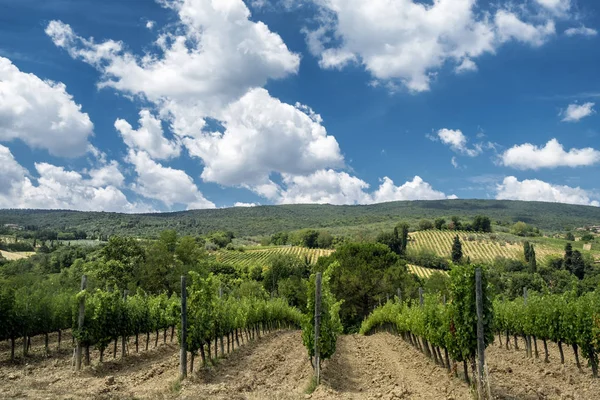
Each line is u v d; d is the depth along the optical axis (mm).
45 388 14203
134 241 58312
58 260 84688
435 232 165625
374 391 15609
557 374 17000
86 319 19016
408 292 57250
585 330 17141
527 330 21984
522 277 72812
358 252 62688
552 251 129375
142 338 30906
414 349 27781
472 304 14656
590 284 67500
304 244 153250
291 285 75750
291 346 28781
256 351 25875
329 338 17750
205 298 18844
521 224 178500
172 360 21219
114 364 19672
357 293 59344
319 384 16281
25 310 20688
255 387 15570
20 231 168000
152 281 55219
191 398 13109
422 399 13898
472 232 167375
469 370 18172
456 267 15328
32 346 25250
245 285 70438
